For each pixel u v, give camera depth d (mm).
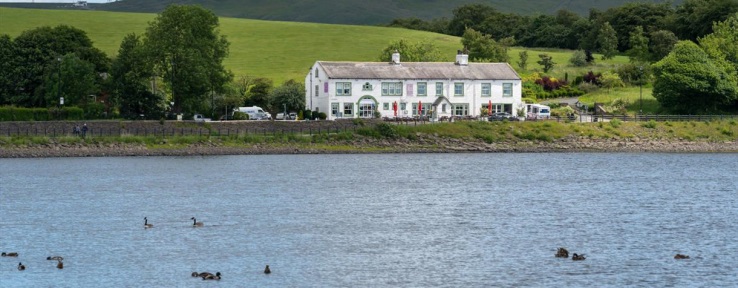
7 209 159875
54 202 168000
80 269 116000
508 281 111938
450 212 158750
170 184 193000
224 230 140750
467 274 115125
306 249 127875
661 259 121750
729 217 153125
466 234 138625
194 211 158250
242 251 126250
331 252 126375
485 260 122062
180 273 114438
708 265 118688
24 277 112250
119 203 167250
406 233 139375
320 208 162375
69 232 138375
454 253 126062
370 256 124312
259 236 136375
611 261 120750
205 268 116938
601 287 109312
